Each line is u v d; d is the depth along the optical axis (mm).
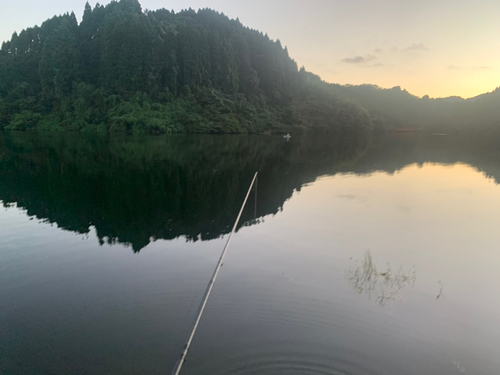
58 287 6047
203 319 5059
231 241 8359
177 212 10953
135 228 9305
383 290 6062
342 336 4773
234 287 5996
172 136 56156
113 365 4172
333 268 6910
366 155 30578
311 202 12539
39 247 7895
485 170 21453
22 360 4270
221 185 15375
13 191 13367
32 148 29219
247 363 4168
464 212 11547
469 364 4355
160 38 79500
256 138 59406
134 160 22688
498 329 5078
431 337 4848
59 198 12453
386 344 4648
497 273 6969
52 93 74625
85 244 8094
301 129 89438
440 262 7441
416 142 55312
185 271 6648
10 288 6023
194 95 80375
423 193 14469
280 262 7125
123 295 5754
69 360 4262
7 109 71312
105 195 13047
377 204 12445
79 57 77938
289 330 4836
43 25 84562
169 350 4418
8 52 86375
